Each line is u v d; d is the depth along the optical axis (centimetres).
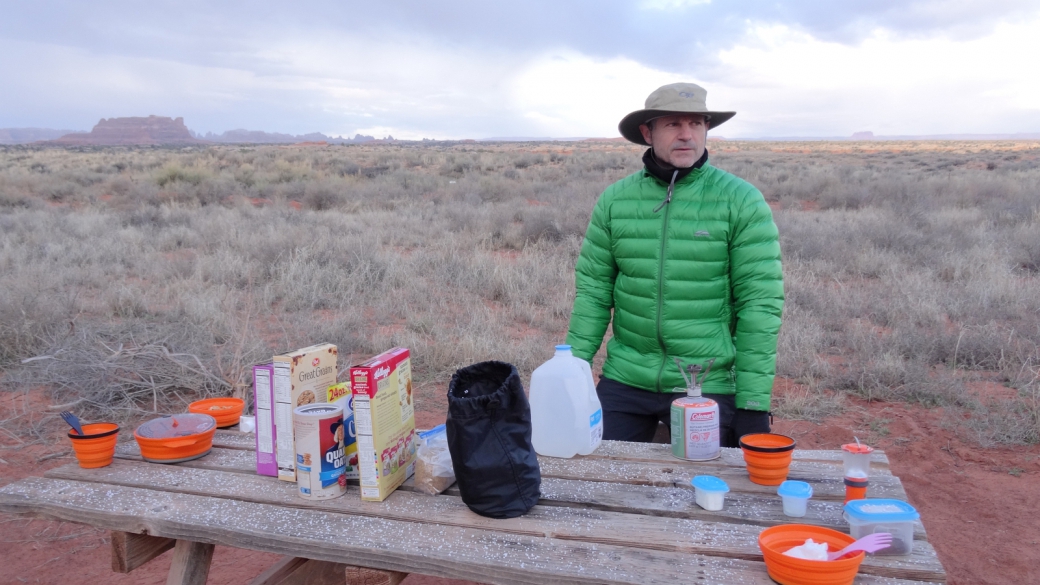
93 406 487
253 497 195
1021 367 543
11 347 584
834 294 769
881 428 450
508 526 174
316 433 189
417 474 196
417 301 784
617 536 168
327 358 217
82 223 1339
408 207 1661
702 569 153
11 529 343
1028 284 778
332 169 3041
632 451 229
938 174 2697
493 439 176
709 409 218
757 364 257
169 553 326
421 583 306
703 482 183
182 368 525
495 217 1364
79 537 336
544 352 586
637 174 278
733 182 264
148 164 3488
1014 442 421
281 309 750
